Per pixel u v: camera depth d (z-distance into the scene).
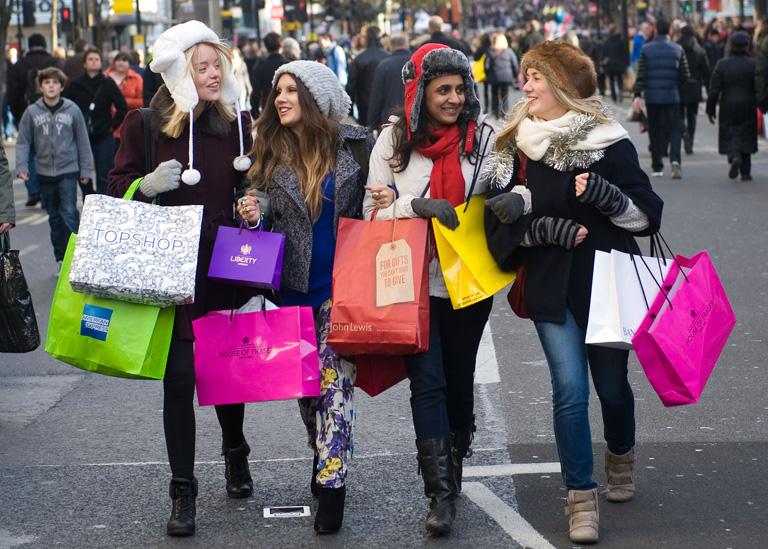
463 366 12.97
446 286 12.38
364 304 12.09
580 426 11.90
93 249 12.00
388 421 16.61
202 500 13.57
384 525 12.54
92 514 13.19
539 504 13.03
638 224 11.84
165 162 12.44
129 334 12.15
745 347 20.12
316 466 13.40
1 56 62.22
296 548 11.97
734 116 41.38
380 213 12.44
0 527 12.84
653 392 17.69
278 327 12.44
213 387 12.48
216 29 54.50
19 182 51.69
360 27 196.38
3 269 16.64
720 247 29.30
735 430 15.62
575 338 11.98
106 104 36.28
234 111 13.23
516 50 113.31
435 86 12.32
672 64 42.62
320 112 12.56
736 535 11.91
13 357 21.73
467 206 12.36
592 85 12.12
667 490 13.36
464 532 12.23
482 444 15.38
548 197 11.95
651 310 11.75
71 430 16.77
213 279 12.85
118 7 89.25
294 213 12.56
